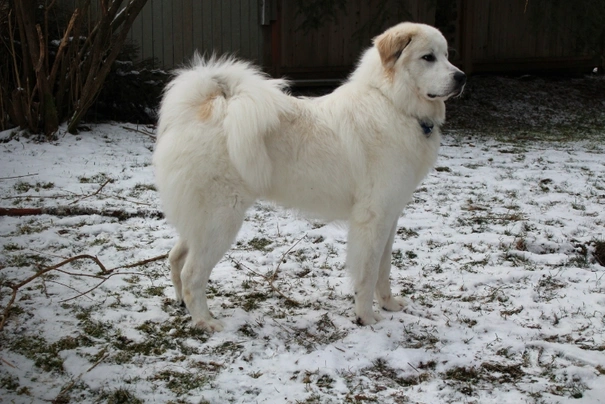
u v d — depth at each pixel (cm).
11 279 452
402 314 433
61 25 977
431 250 559
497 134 1147
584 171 869
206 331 395
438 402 328
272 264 518
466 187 772
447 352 380
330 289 473
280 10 1293
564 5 1378
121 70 992
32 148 827
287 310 435
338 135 403
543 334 408
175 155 387
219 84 401
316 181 404
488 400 330
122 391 322
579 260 542
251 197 400
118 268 475
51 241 531
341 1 1255
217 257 398
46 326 388
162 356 363
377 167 400
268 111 383
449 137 1105
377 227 406
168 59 1227
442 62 403
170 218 399
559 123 1271
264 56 1310
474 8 1480
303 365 356
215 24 1252
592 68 1727
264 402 321
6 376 332
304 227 603
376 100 409
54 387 326
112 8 869
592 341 400
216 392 327
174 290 450
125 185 702
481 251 561
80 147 851
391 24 1362
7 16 882
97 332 385
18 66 923
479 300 462
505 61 1572
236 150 375
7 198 631
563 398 332
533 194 747
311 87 1382
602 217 658
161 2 1198
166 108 401
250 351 372
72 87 912
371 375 354
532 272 508
